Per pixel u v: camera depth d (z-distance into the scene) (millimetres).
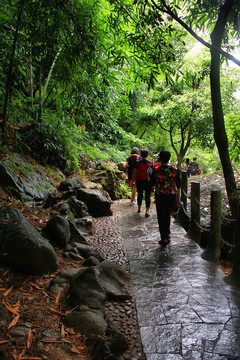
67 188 6051
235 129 6102
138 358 1988
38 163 6254
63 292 2582
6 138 5488
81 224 4836
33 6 3400
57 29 3379
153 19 2943
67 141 7008
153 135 17312
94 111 5781
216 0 3357
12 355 1671
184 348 2062
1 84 5059
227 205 6098
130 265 3666
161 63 3338
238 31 3787
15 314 2070
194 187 4695
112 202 8273
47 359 1716
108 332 2084
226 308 2594
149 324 2359
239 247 3148
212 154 15125
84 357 1836
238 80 10250
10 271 2635
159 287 3033
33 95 6914
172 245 4418
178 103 11789
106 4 3947
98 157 10641
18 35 4395
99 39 3678
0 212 2895
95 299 2445
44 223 4141
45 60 4578
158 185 4375
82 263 3434
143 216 6359
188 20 3627
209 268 3521
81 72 4348
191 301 2727
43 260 2850
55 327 2072
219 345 2090
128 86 4555
